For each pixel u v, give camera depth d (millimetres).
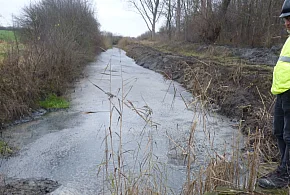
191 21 23391
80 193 4738
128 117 8547
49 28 13242
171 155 5930
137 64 21531
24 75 8859
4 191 4703
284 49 3322
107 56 26062
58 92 10555
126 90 11922
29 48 9836
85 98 10633
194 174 4395
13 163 5797
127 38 43312
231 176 4094
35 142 6824
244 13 17688
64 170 5512
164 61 17656
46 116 8719
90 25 20641
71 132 7441
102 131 7461
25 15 14164
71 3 18750
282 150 3725
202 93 5254
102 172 5352
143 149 6285
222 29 19500
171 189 4539
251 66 11766
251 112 7703
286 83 3219
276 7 15250
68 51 12203
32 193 4699
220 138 6730
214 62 13406
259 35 16250
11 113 8047
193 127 4277
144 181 4789
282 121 3604
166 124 7812
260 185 3752
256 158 3875
